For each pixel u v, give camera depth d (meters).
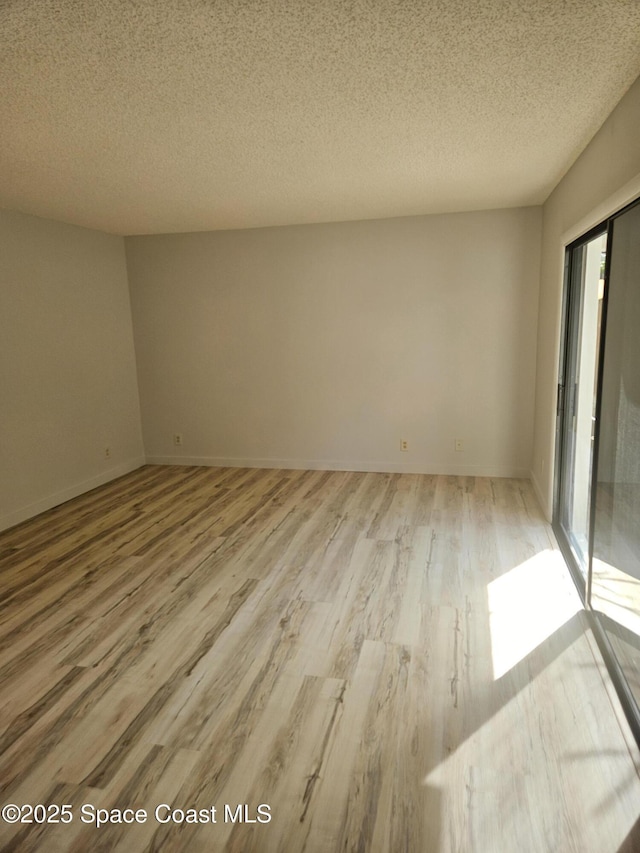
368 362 5.14
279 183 3.49
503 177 3.48
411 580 3.04
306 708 2.04
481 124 2.49
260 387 5.45
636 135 1.99
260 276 5.21
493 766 1.75
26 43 1.68
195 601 2.87
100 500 4.67
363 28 1.63
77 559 3.44
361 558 3.34
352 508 4.26
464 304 4.82
